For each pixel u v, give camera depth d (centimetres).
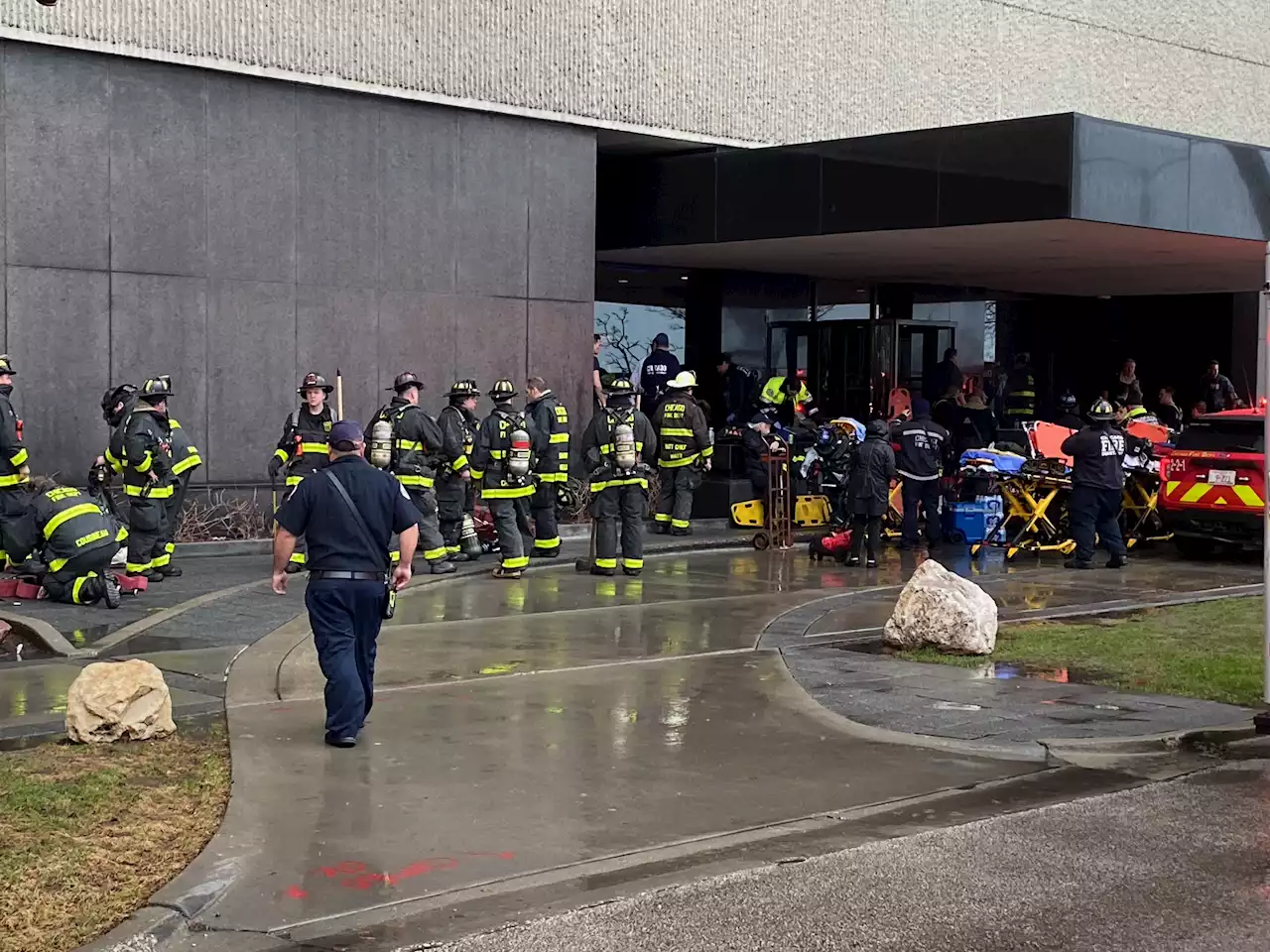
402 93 1794
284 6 1692
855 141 1866
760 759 777
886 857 617
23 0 1509
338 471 793
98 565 1198
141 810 657
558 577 1496
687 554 1752
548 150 1944
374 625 802
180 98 1636
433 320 1855
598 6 1956
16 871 568
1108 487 1636
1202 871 600
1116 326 3069
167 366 1644
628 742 804
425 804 679
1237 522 1666
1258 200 1884
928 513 1789
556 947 509
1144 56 2638
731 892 568
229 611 1187
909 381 2534
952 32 2358
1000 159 1728
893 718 872
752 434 1886
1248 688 964
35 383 1554
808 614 1259
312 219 1745
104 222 1591
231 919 534
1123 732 838
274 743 784
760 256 2205
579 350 1997
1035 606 1331
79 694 769
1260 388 2933
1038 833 654
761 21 2125
